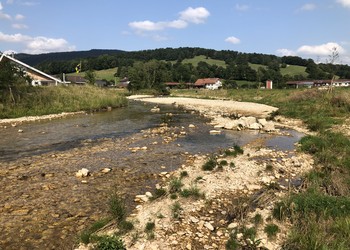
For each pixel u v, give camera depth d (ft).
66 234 27.94
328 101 113.91
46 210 32.89
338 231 25.64
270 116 111.24
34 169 47.50
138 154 56.95
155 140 70.38
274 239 26.07
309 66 505.25
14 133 78.84
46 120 103.71
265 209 31.89
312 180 39.96
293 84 372.38
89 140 69.92
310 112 105.50
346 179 38.45
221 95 243.40
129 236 26.81
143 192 38.27
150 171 46.73
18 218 31.01
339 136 63.57
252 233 26.58
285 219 29.14
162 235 26.99
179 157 54.95
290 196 32.83
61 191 38.32
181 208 32.50
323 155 51.16
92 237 26.35
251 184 40.06
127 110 142.00
